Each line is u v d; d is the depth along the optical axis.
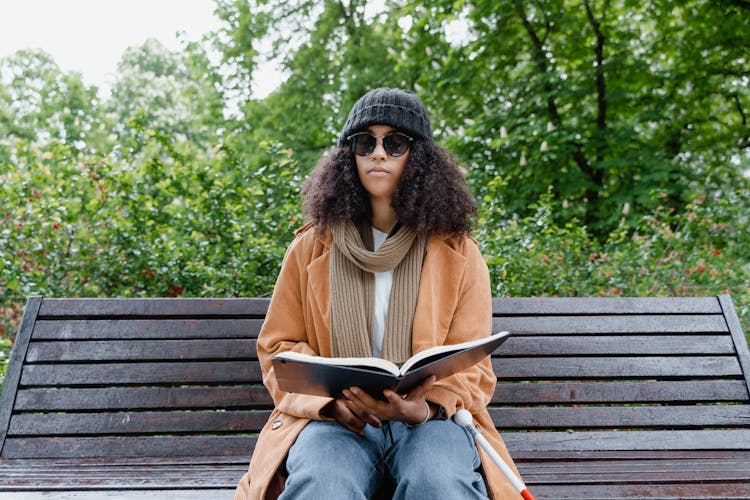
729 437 2.68
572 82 9.80
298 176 5.00
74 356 2.74
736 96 10.70
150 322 2.80
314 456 1.68
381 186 2.09
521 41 10.21
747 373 2.78
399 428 1.87
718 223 5.58
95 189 4.95
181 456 2.62
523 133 9.09
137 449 2.62
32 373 2.70
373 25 12.66
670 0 9.60
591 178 9.46
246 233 4.59
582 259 5.22
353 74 11.98
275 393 2.01
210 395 2.71
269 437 1.91
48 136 12.55
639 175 9.34
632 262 4.93
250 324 2.81
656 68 10.24
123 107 19.17
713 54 10.12
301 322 2.11
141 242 4.66
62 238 4.58
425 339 1.96
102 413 2.67
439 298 2.05
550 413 2.72
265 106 12.30
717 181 9.18
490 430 2.03
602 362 2.80
